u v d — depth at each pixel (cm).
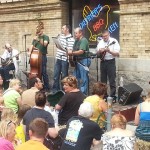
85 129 548
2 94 867
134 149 512
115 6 1187
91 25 1257
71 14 1299
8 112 568
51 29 1297
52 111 719
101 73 1046
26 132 585
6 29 1438
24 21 1371
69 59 1058
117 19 1184
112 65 1027
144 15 1071
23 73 1306
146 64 1068
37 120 464
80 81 1052
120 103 961
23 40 1380
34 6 1327
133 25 1097
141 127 636
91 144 555
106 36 1022
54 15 1285
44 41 1193
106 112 685
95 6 1244
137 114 651
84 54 1045
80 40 1052
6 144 454
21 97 786
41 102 609
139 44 1087
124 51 1121
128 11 1104
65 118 719
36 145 449
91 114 562
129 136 514
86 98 709
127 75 1108
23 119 600
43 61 1196
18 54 1323
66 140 553
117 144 507
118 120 525
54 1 1270
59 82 1162
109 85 1035
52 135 593
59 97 845
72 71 1204
